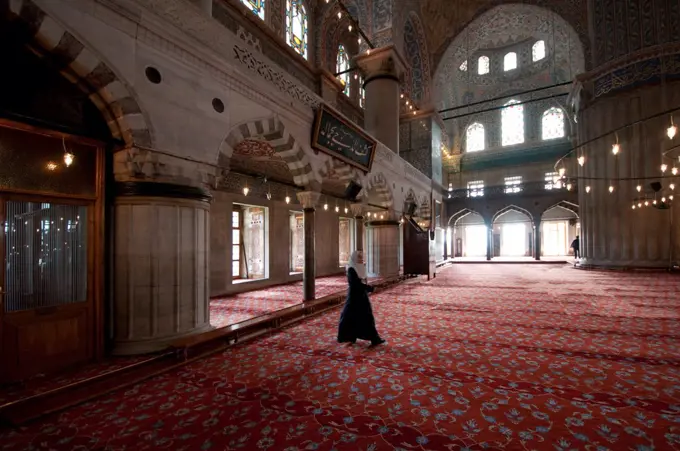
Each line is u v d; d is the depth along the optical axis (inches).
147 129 165.3
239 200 385.7
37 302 144.3
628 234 579.2
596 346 179.2
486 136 1034.7
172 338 174.4
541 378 138.4
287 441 96.5
